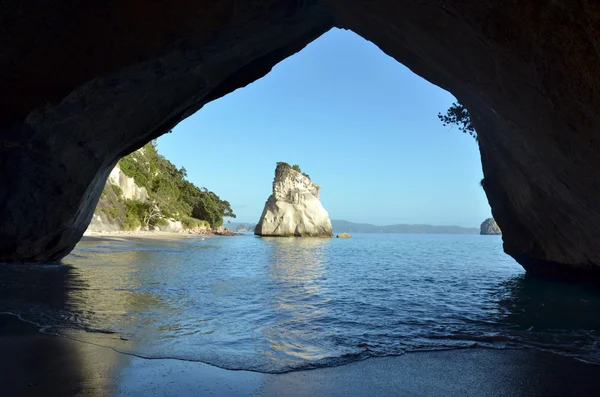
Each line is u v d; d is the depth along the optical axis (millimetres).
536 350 4625
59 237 11703
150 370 3709
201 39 7812
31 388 3193
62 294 7684
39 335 4793
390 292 9109
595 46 3656
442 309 7137
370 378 3670
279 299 7875
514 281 11516
